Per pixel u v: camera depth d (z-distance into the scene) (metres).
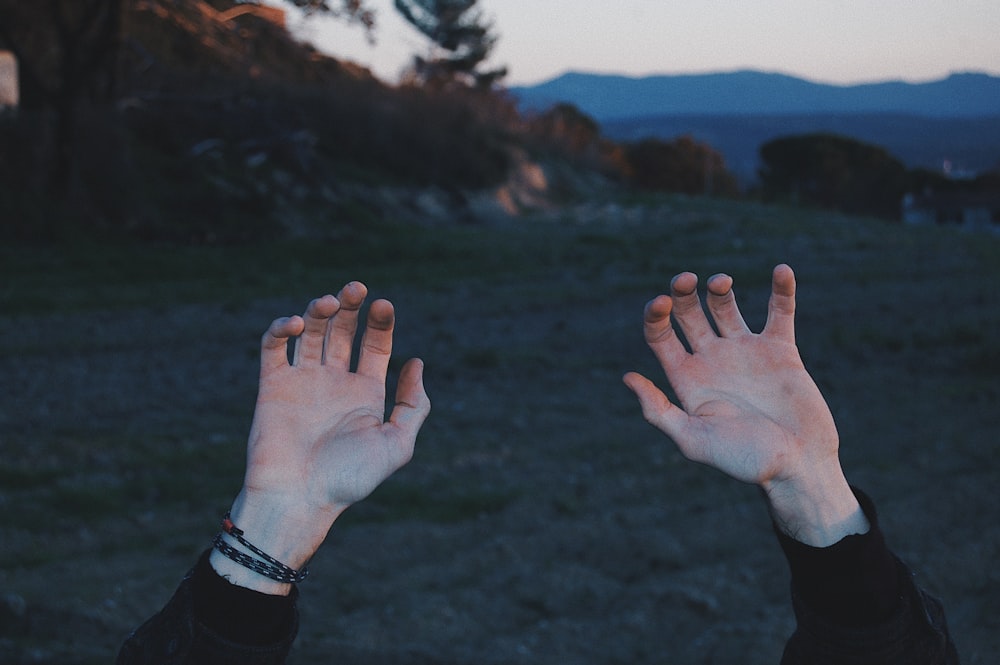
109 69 21.48
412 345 12.73
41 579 5.34
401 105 34.00
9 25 23.02
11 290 14.59
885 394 10.45
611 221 34.06
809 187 68.88
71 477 7.29
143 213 20.81
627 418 9.53
